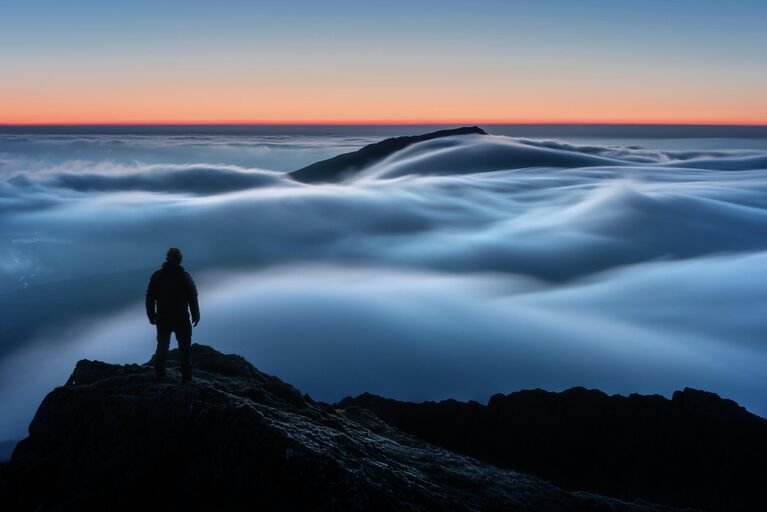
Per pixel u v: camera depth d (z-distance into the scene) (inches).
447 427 832.9
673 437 812.0
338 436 333.4
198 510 277.7
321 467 279.1
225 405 319.3
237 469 283.1
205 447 297.0
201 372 418.3
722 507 716.0
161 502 285.4
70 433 321.1
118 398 325.1
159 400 314.7
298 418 360.5
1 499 293.7
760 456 766.5
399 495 286.8
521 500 352.8
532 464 784.3
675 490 735.7
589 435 815.7
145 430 304.5
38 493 296.8
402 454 390.0
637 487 752.3
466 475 372.2
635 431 830.5
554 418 850.8
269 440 291.0
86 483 293.0
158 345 355.3
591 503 373.1
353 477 277.6
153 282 347.6
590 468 771.4
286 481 276.1
